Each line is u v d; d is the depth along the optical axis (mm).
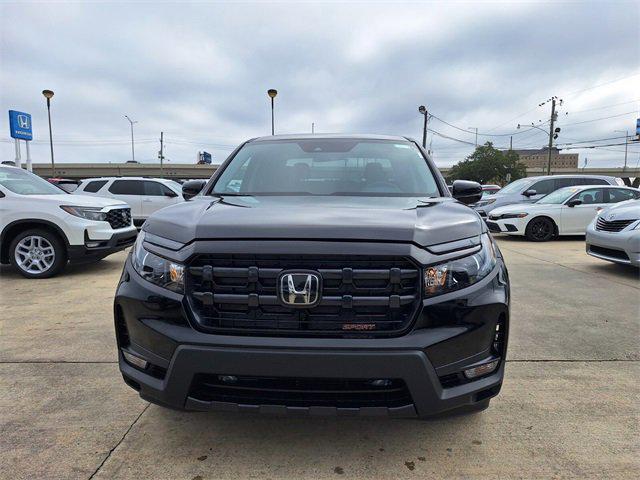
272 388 2023
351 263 1999
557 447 2424
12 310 4902
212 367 1986
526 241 11211
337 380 1990
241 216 2234
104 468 2227
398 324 1995
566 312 4887
